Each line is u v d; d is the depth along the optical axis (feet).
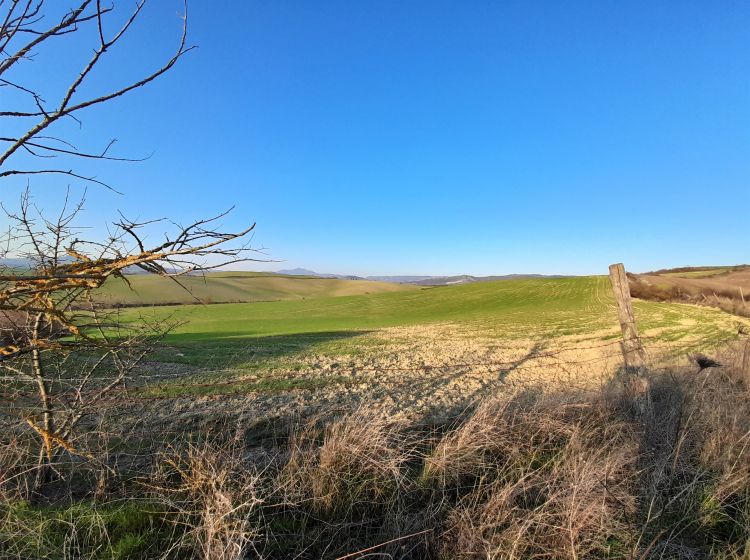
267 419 22.33
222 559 9.43
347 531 11.92
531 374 35.63
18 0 4.58
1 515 11.19
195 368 40.68
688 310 100.99
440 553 10.94
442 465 13.93
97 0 4.74
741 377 21.65
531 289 204.74
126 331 12.91
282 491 13.08
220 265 6.08
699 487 13.08
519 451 15.43
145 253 6.02
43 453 12.82
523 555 10.80
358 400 27.40
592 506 11.32
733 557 10.92
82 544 10.68
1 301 6.32
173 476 14.21
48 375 13.26
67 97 5.02
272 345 63.52
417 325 105.91
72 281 6.54
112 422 16.02
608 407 18.04
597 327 78.59
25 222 9.57
